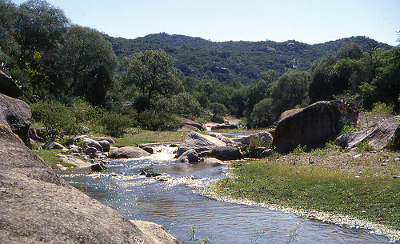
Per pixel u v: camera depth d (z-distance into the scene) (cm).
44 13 4400
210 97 12681
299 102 6525
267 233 564
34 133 1900
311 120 1543
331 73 4697
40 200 201
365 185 768
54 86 4297
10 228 156
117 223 221
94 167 1407
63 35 4538
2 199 187
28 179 243
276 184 918
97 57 4709
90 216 206
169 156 2028
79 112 3119
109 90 4878
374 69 3859
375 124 1295
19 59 3809
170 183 1091
